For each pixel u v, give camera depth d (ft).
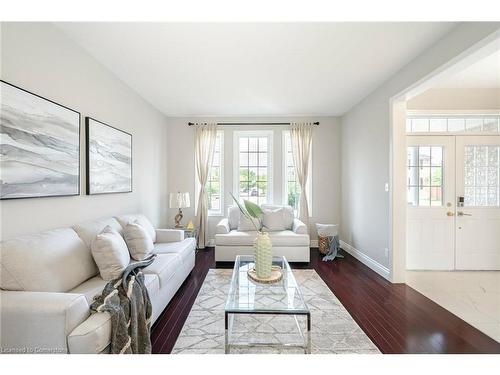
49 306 4.02
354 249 13.55
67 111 6.86
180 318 7.22
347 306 7.94
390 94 9.87
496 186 11.30
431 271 11.18
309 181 15.64
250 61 8.53
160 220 14.43
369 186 11.77
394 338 6.24
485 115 11.51
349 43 7.40
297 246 12.23
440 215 11.34
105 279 6.12
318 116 15.48
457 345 5.96
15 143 5.34
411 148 11.43
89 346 4.01
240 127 15.57
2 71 5.16
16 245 4.82
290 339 6.20
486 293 8.86
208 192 15.65
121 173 9.87
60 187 6.61
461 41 6.39
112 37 7.07
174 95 11.80
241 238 12.29
